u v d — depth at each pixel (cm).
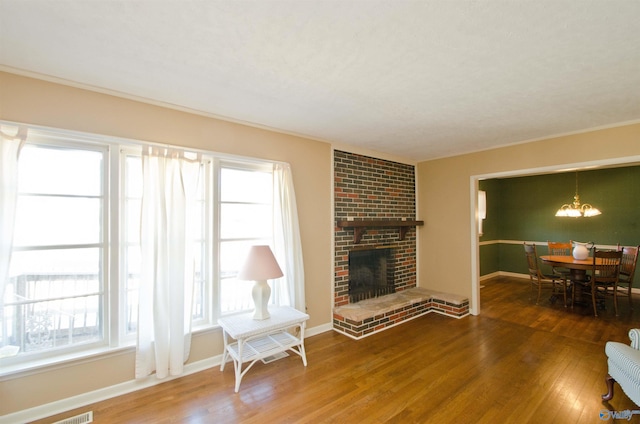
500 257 709
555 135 356
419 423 197
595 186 582
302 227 350
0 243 188
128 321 244
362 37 163
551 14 143
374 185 442
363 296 419
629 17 144
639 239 534
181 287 249
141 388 235
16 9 137
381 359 289
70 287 219
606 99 249
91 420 198
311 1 134
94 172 230
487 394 229
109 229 231
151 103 248
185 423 196
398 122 308
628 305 470
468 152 445
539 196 654
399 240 480
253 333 242
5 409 189
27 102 200
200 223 281
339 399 223
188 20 147
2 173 189
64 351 214
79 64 191
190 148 266
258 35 161
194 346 266
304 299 336
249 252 270
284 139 336
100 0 132
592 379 250
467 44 169
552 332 358
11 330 200
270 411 209
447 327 377
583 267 437
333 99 248
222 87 226
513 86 224
